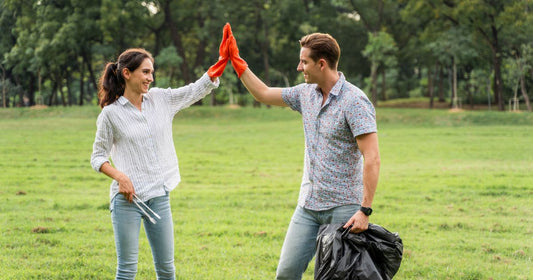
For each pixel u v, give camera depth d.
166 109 4.52
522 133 26.61
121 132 4.30
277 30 52.62
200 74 50.66
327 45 4.04
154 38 56.88
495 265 6.46
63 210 9.70
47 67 47.94
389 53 47.75
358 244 3.97
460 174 14.23
